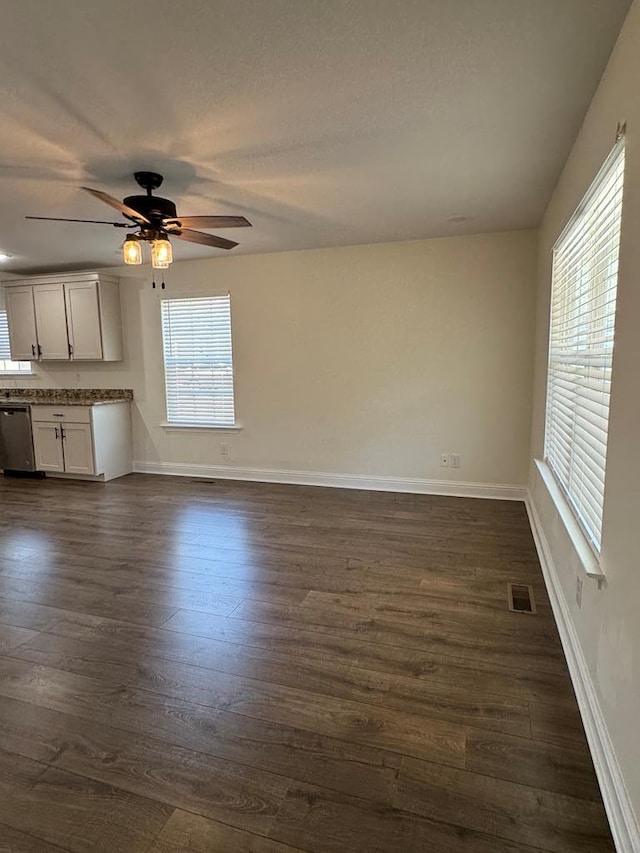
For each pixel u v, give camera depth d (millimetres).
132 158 2688
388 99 2139
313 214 3809
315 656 2328
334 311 5070
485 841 1435
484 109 2230
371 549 3594
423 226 4219
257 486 5387
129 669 2252
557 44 1777
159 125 2330
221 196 3340
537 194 3389
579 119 2318
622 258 1611
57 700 2053
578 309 2531
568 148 2633
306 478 5426
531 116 2295
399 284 4824
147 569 3324
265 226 4152
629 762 1364
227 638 2490
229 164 2787
